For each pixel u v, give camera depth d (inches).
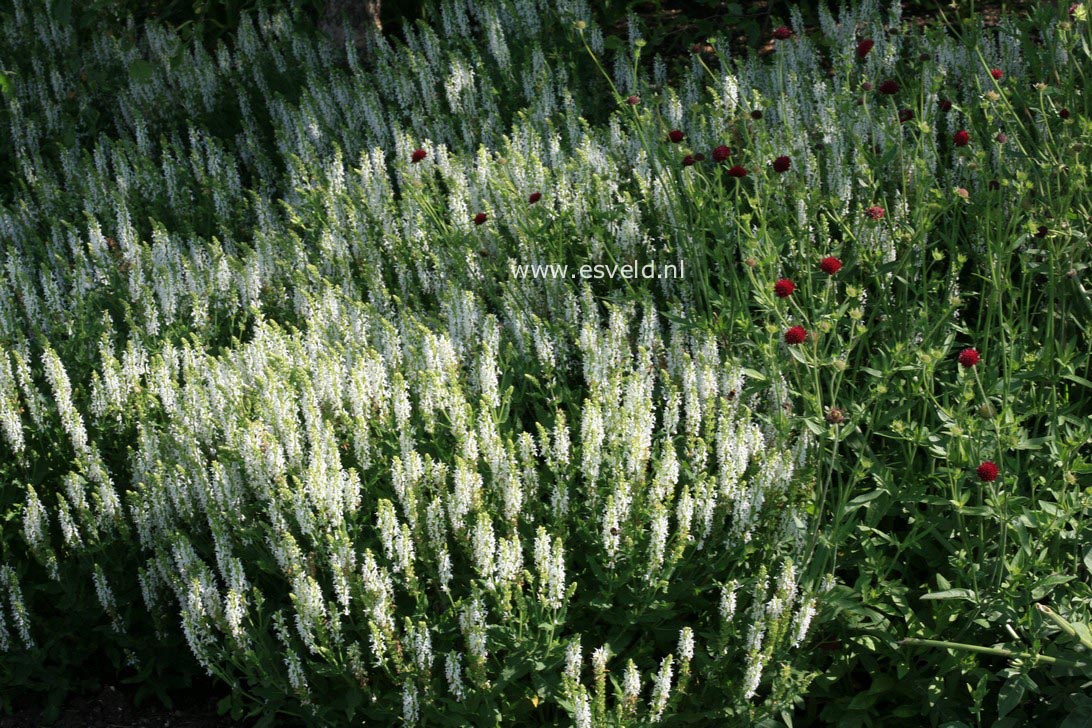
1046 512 142.5
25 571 170.1
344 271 206.7
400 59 296.4
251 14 345.4
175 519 165.2
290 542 140.6
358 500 149.3
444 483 151.1
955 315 174.1
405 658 147.8
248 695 148.0
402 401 157.8
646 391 162.7
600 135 237.6
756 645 134.5
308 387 157.8
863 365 179.6
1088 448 171.3
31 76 323.0
